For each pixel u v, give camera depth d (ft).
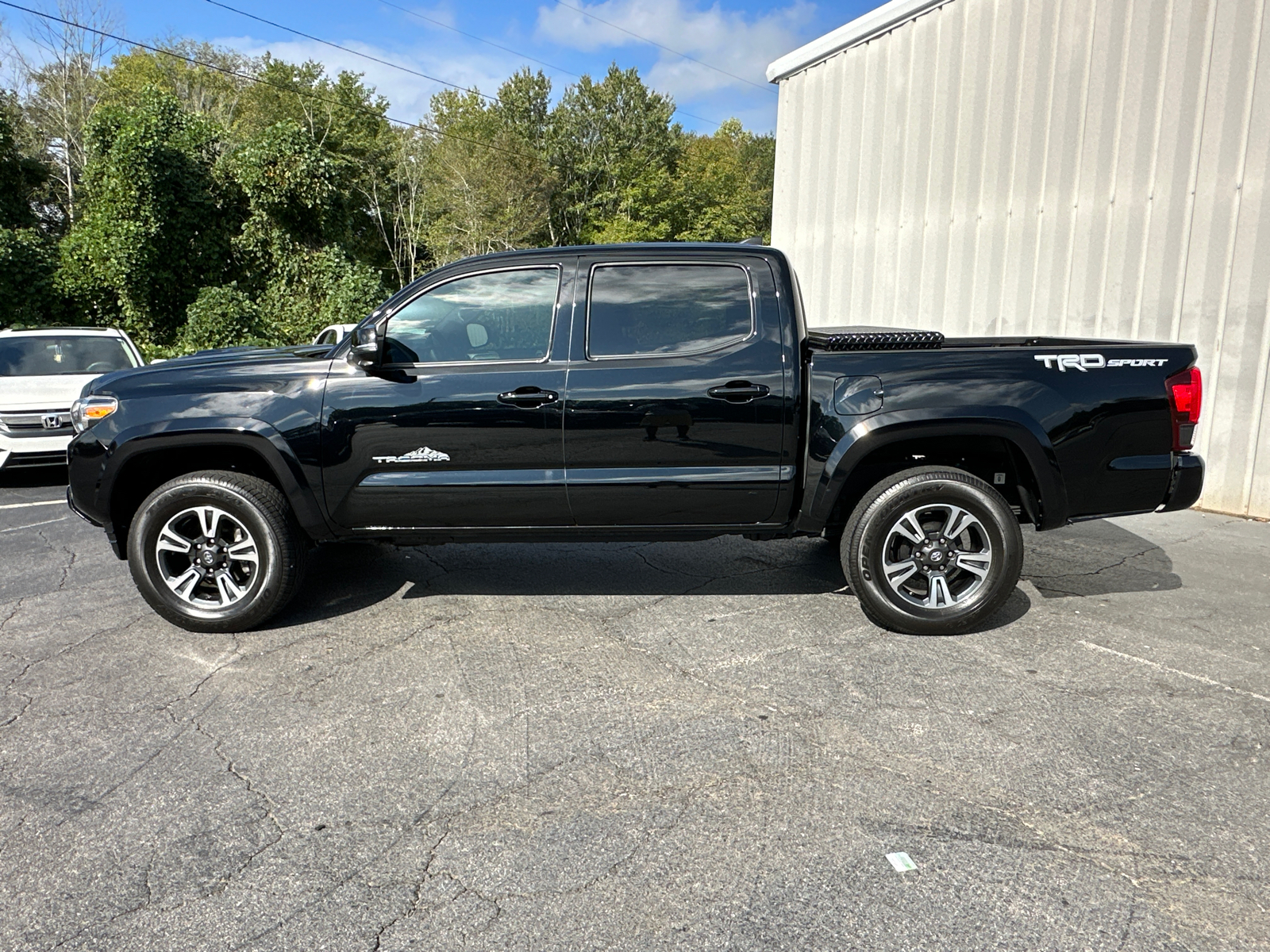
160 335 69.10
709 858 7.75
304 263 74.28
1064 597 14.88
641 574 16.38
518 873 7.57
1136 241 22.11
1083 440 12.49
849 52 29.14
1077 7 22.70
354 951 6.64
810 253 31.60
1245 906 7.08
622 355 12.84
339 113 146.72
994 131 24.95
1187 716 10.43
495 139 151.84
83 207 73.82
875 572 12.81
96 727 10.39
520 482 12.86
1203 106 20.53
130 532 13.04
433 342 13.04
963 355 12.53
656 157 193.06
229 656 12.55
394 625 13.73
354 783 9.09
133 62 134.92
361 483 12.96
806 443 12.74
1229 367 20.80
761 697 11.01
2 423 25.39
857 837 8.04
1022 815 8.39
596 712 10.63
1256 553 17.66
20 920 7.04
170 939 6.81
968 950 6.59
